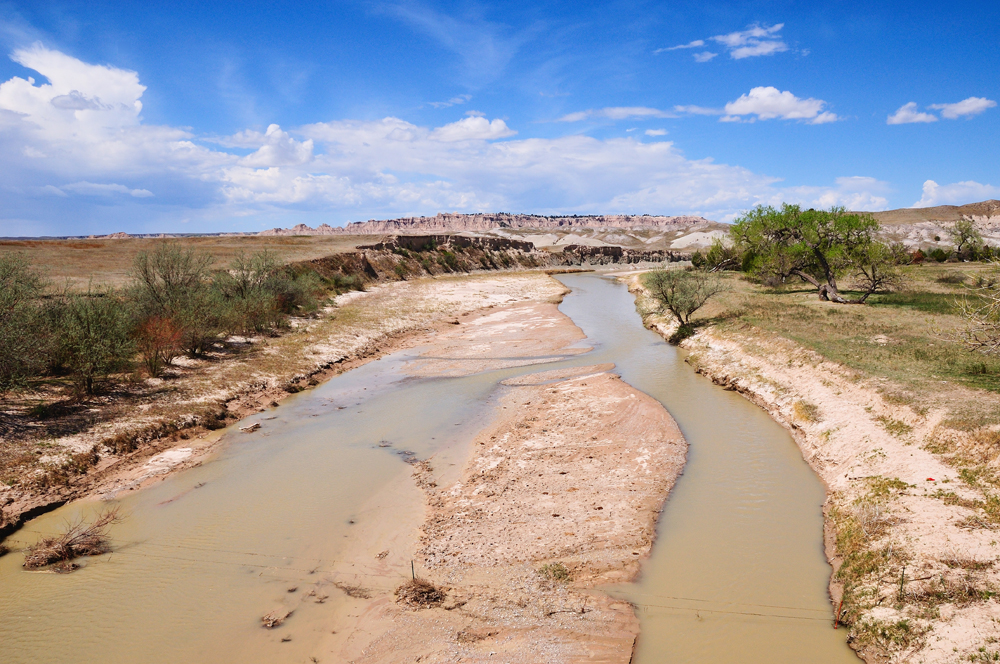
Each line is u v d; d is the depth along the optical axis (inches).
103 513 539.8
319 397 941.8
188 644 366.3
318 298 1756.9
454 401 897.5
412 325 1590.8
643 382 993.5
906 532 422.9
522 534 484.4
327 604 402.9
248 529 509.7
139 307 991.0
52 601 411.2
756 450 675.4
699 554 456.1
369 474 625.3
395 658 346.9
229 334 1202.6
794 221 1439.5
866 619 357.7
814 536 483.5
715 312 1422.2
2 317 723.4
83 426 676.1
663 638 360.8
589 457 650.2
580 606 390.9
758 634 363.9
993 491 437.1
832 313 1244.5
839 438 636.1
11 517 511.2
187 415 768.9
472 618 381.1
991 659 295.9
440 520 513.3
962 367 740.0
